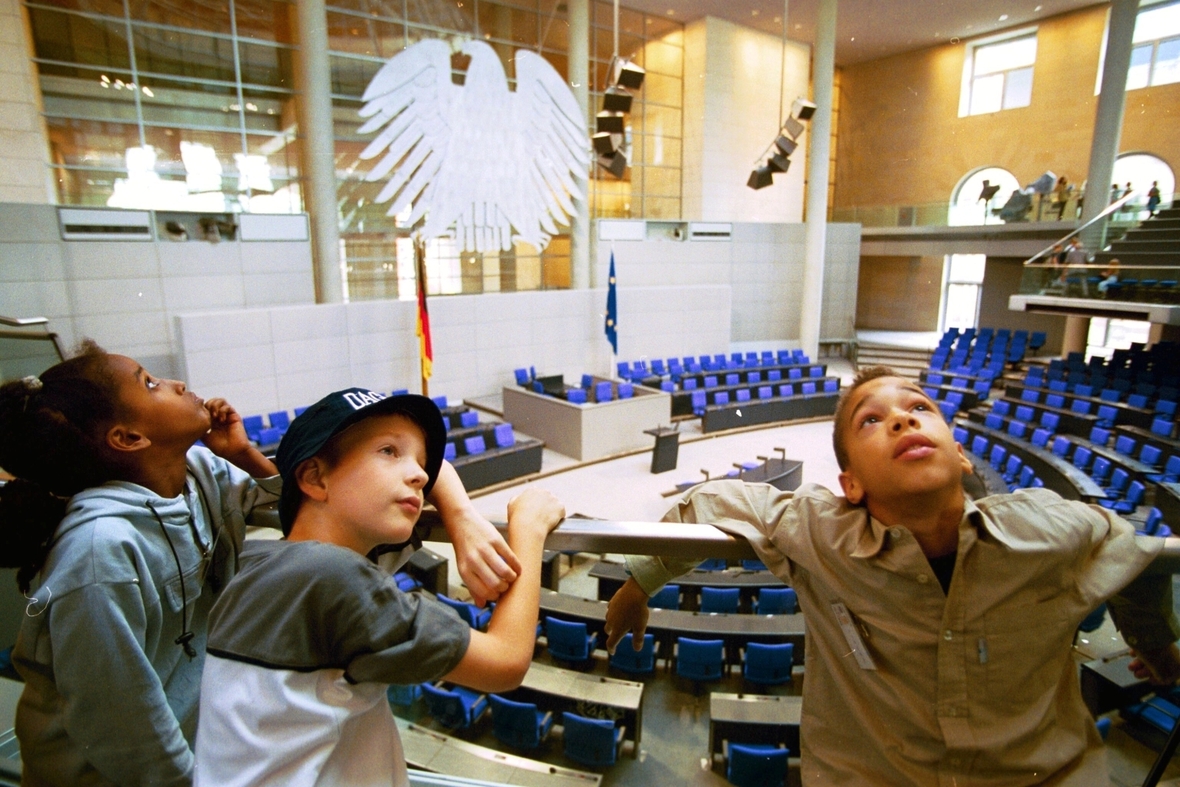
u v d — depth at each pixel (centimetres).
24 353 485
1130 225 1505
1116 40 1670
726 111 2122
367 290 1630
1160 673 124
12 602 202
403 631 77
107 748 104
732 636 593
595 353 1911
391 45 1595
